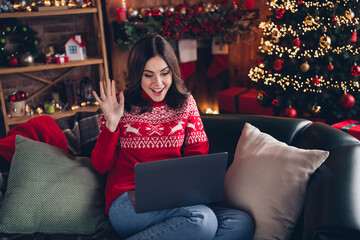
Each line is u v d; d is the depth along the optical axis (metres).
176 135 1.69
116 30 3.44
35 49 3.25
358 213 1.24
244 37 3.83
